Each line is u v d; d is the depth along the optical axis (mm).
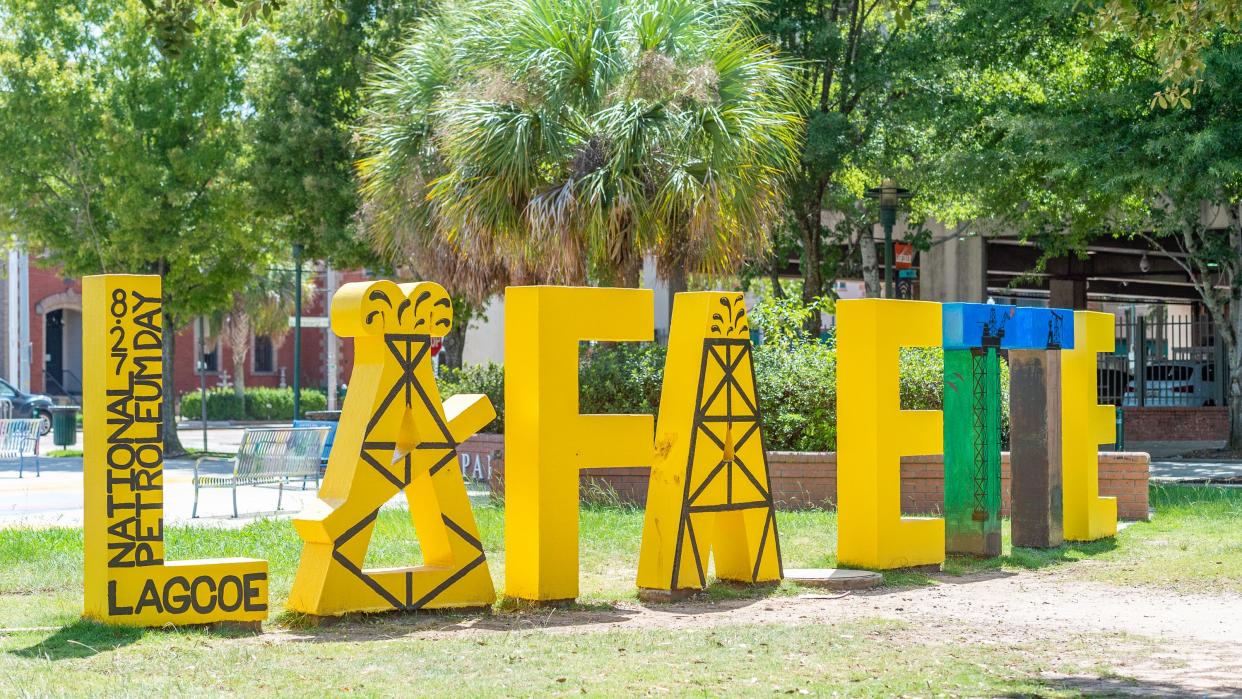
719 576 10258
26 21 26938
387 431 8672
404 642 7699
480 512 14273
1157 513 14945
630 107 16516
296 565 10688
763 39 24547
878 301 10844
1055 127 21016
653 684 6422
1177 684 6570
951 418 11945
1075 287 38812
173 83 27266
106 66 27109
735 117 16938
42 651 7203
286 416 53594
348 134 27000
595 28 17031
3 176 26719
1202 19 10305
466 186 17328
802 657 7207
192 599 8039
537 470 9125
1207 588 10195
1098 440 13203
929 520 11273
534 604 9141
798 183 25672
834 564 11305
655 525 9586
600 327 9422
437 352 28844
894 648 7535
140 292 7910
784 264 31328
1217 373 30266
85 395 8086
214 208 27391
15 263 52688
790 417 15789
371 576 8562
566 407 9273
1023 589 10258
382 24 27438
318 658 7121
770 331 17641
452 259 20500
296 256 29000
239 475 14711
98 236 27250
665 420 9688
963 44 24453
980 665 7027
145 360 7930
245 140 27844
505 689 6262
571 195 16516
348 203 27109
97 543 7918
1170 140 19719
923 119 24734
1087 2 10875
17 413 39375
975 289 34625
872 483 10844
